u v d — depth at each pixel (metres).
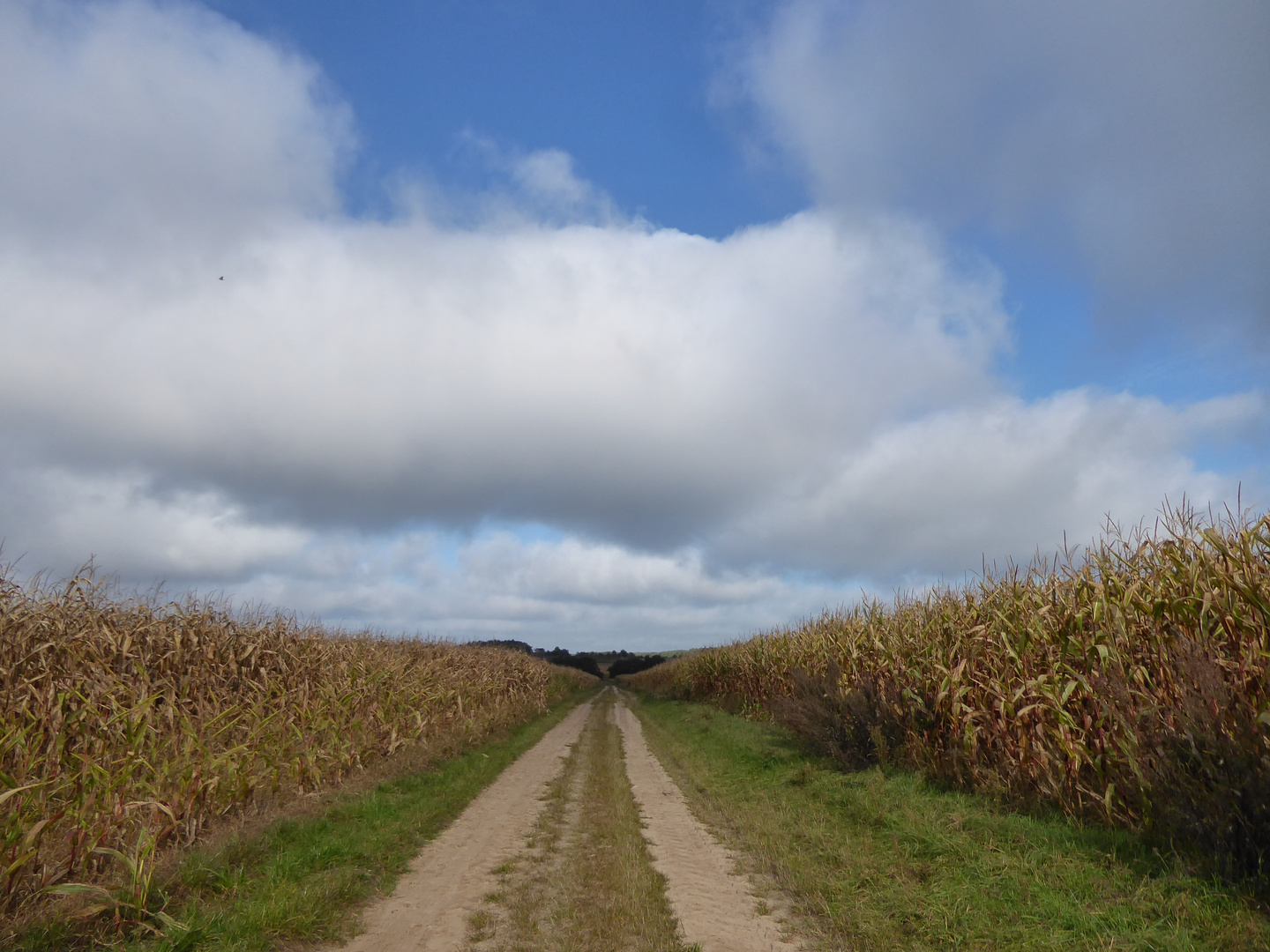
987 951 5.30
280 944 5.32
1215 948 4.90
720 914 6.36
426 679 17.89
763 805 10.89
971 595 11.52
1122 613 7.91
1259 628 6.53
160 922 5.48
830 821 9.41
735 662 26.48
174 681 10.63
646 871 7.59
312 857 7.38
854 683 14.05
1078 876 6.21
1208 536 7.04
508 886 7.07
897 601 14.37
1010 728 9.17
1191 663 6.47
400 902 6.57
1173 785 6.41
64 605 10.21
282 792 9.86
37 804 6.08
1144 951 4.97
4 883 5.39
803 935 5.88
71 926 5.26
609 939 5.68
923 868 7.05
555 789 12.70
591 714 32.28
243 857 7.19
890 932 5.77
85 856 5.89
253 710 10.41
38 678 8.24
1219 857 5.82
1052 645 8.80
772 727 19.91
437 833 9.36
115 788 6.61
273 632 13.92
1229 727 6.10
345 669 14.53
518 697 27.39
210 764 7.78
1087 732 7.84
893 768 11.45
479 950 5.43
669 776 14.74
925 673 11.83
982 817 8.23
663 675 49.97
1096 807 7.55
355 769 12.23
